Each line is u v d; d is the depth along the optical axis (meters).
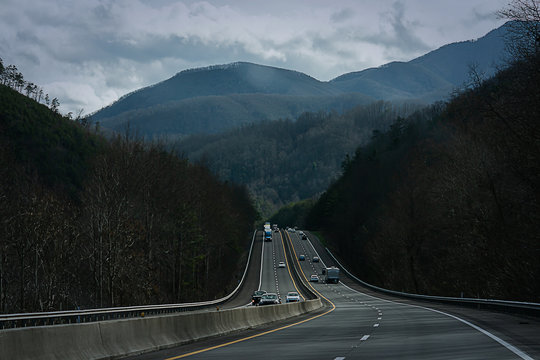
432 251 92.00
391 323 29.67
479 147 63.19
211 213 118.50
